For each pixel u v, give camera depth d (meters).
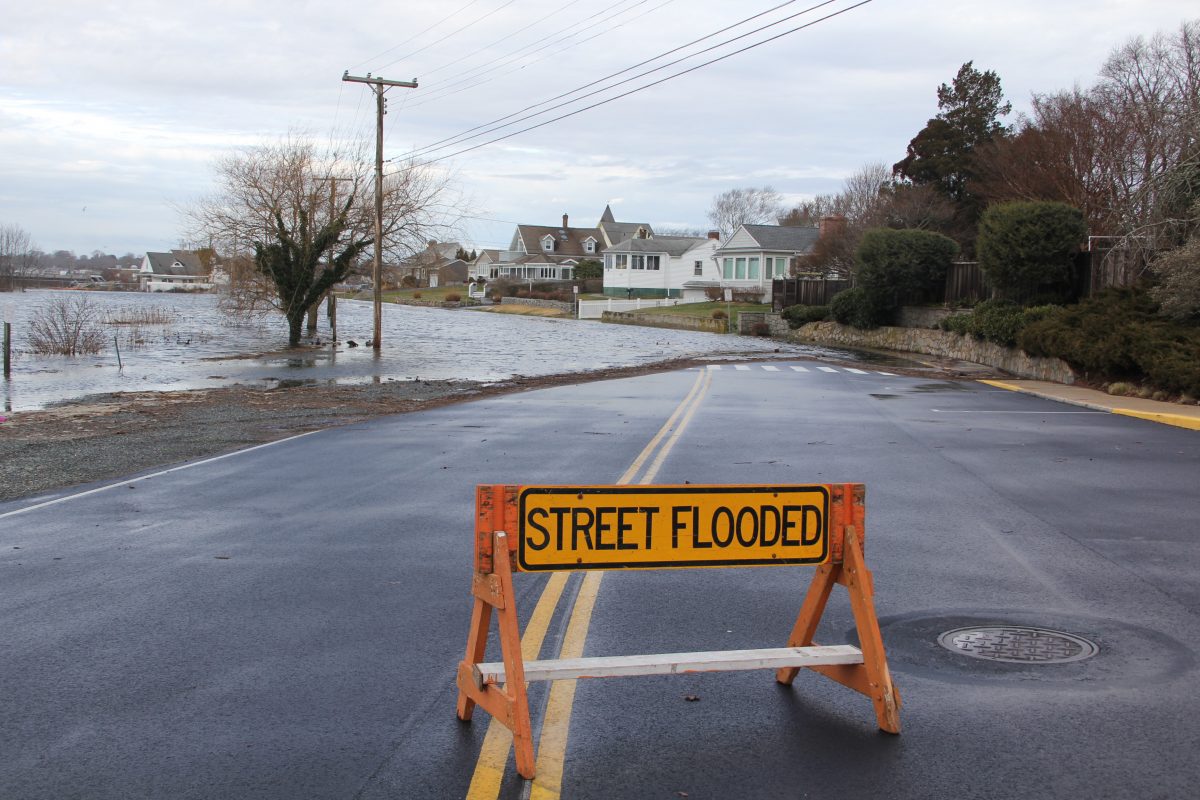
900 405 20.55
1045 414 18.88
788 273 76.69
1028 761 4.50
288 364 34.31
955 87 60.59
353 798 4.14
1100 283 31.00
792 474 11.97
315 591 7.22
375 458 13.53
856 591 5.00
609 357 39.25
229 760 4.49
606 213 142.50
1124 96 39.50
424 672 5.62
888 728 4.80
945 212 56.25
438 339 51.47
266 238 43.09
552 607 6.83
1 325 51.31
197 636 6.23
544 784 4.26
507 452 13.88
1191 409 18.69
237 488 11.41
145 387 25.89
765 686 5.51
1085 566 7.95
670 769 4.42
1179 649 6.02
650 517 4.80
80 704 5.14
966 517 9.77
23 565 7.99
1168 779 4.33
